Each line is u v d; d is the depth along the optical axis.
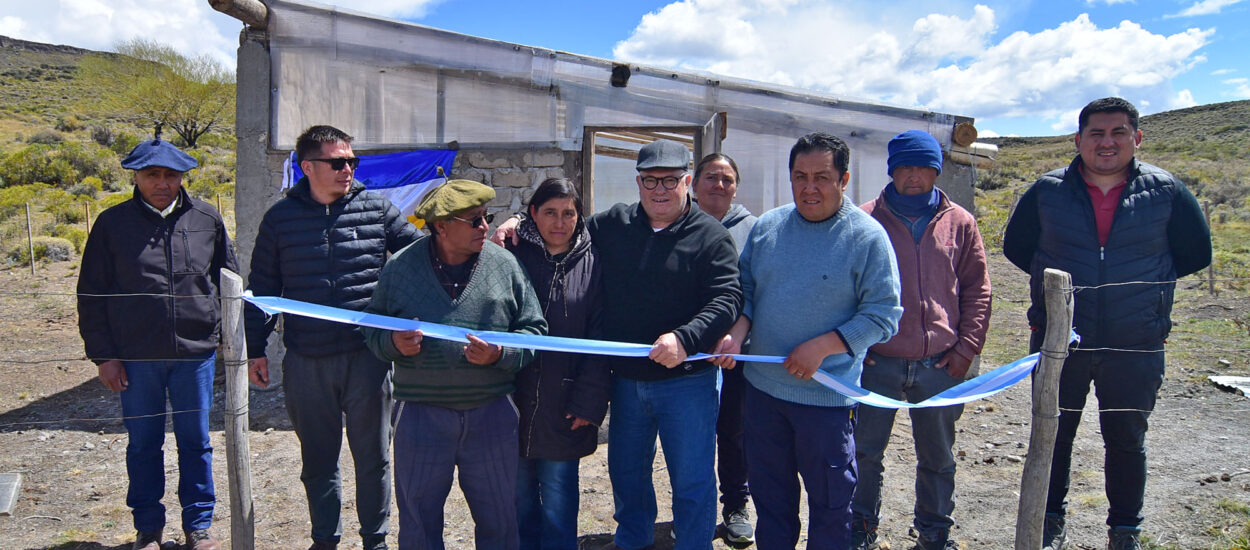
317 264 3.12
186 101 43.62
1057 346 2.47
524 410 3.08
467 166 6.61
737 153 6.90
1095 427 5.54
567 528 3.23
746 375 3.01
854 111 6.87
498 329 2.78
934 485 3.31
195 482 3.46
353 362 3.16
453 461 2.81
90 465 4.85
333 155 3.08
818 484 2.78
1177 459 4.79
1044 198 3.32
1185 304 10.26
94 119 54.28
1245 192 31.97
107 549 3.67
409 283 2.78
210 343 3.50
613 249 3.06
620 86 6.60
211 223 3.60
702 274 2.95
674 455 3.06
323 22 6.36
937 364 3.23
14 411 6.04
